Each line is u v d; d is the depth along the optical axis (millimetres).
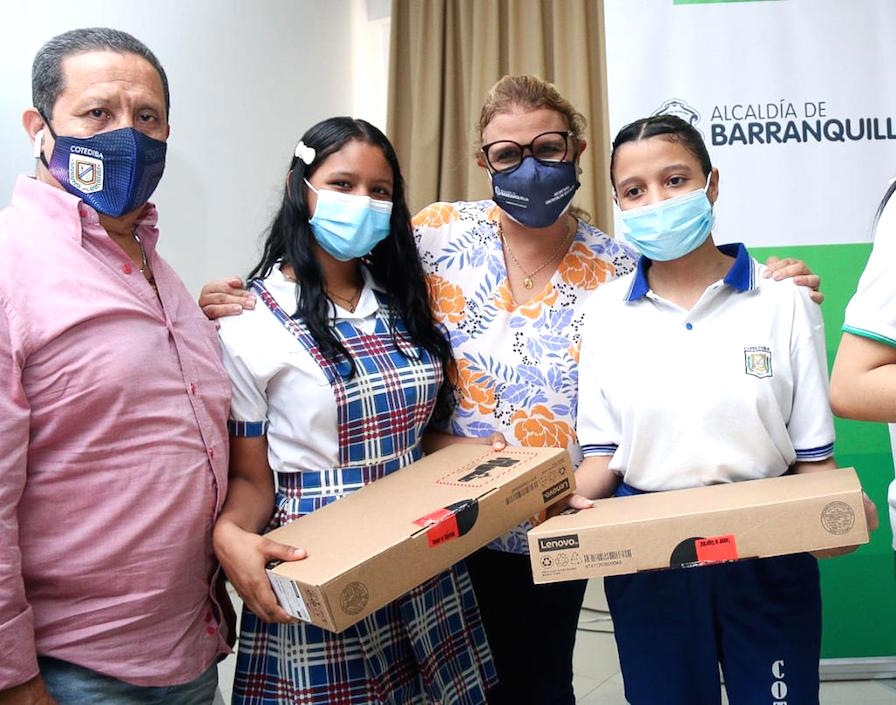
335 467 1285
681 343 1283
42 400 984
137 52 1112
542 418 1521
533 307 1562
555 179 1464
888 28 2201
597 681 2475
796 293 1283
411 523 1067
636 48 2266
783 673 1218
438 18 3592
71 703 1010
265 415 1299
